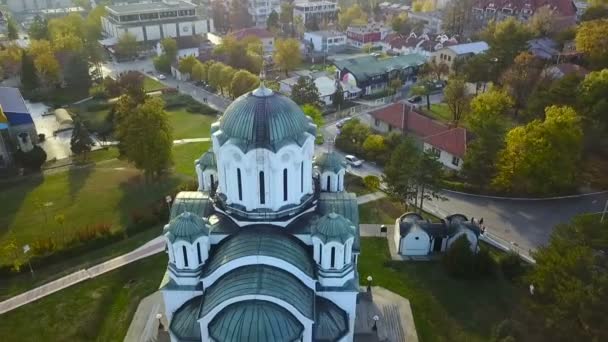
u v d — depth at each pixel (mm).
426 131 115250
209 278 50969
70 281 70938
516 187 93125
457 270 71500
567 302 55281
